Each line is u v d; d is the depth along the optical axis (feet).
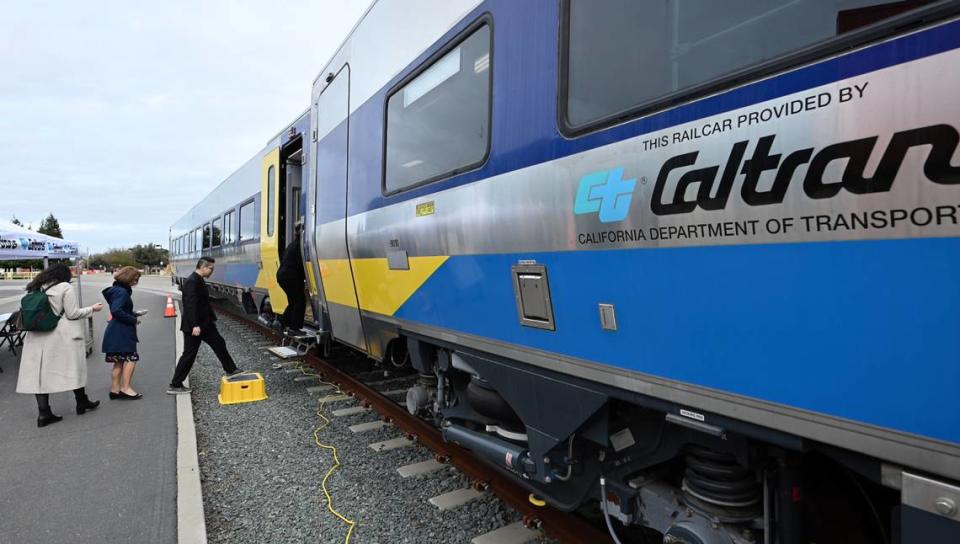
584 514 10.80
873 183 4.26
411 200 11.87
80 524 11.01
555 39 7.80
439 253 10.75
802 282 4.75
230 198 40.11
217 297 59.26
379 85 13.83
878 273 4.24
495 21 9.12
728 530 6.77
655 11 6.36
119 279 20.65
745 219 5.18
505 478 12.16
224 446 15.10
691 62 5.92
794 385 4.85
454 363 10.77
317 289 19.67
